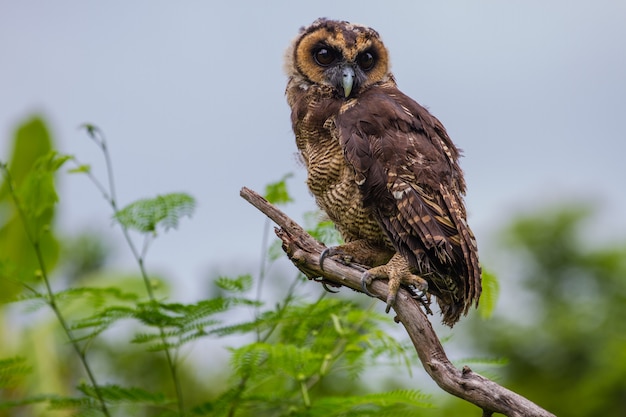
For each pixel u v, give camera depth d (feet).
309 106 40.29
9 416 45.16
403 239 35.27
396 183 35.81
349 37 41.47
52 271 52.34
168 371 51.70
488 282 39.81
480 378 28.55
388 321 39.24
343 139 37.19
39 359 45.55
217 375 52.39
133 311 36.01
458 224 34.99
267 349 34.58
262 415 40.93
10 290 46.93
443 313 36.96
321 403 35.96
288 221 34.81
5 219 51.67
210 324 36.70
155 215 37.42
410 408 37.45
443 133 39.29
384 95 39.78
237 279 37.09
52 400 37.29
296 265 34.91
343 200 37.63
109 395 36.94
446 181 36.50
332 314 38.06
